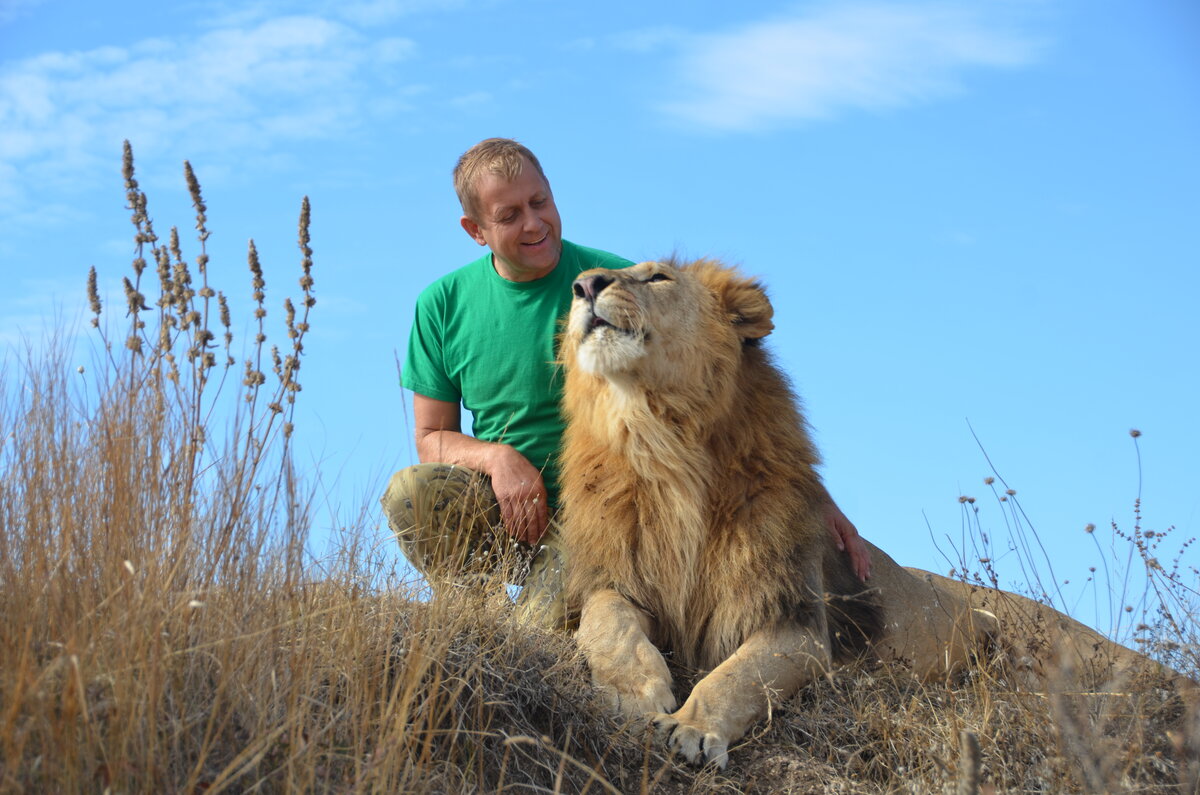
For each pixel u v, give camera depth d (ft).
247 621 11.90
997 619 17.28
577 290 16.14
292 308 13.94
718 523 16.22
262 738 10.52
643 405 16.16
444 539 18.20
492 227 18.58
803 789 13.09
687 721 13.80
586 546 16.67
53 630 10.93
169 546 12.27
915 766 13.64
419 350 20.12
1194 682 14.60
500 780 11.83
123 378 12.86
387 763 10.56
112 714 10.08
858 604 17.34
